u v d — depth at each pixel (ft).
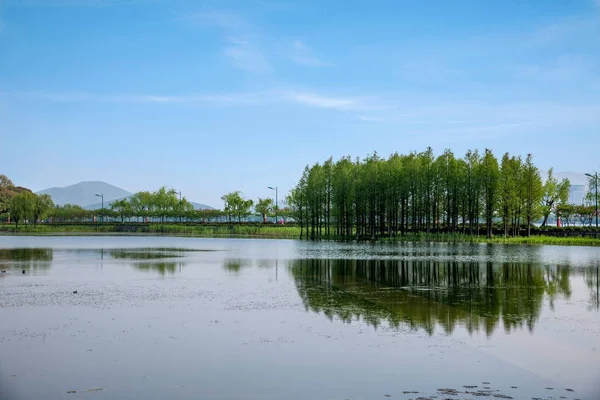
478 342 52.01
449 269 129.70
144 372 42.96
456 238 306.55
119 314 67.05
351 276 113.60
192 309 70.59
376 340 52.90
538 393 37.50
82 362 45.85
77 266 136.05
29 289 90.84
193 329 58.18
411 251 210.38
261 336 54.80
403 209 337.31
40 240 323.37
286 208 604.90
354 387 38.91
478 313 67.72
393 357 46.75
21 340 53.47
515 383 39.65
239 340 53.11
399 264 144.77
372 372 42.47
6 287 93.66
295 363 45.11
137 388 39.22
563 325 60.18
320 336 54.75
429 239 314.76
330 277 111.24
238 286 95.50
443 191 328.29
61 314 67.00
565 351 48.62
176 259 161.68
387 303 76.02
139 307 72.23
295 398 36.81
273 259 163.12
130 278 108.58
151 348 50.26
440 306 73.36
